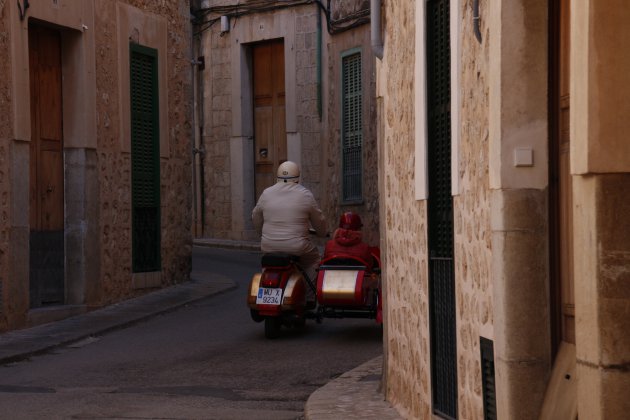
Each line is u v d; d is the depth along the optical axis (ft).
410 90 30.94
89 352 49.52
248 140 120.78
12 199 56.08
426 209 28.58
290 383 40.16
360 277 49.93
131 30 70.69
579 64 18.03
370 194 93.71
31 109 60.75
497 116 21.70
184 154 78.74
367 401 34.30
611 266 17.71
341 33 100.99
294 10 113.09
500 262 21.66
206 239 123.13
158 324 59.00
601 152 17.66
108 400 37.22
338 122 102.01
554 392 20.99
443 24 27.43
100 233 65.62
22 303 56.54
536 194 21.61
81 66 63.77
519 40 21.50
